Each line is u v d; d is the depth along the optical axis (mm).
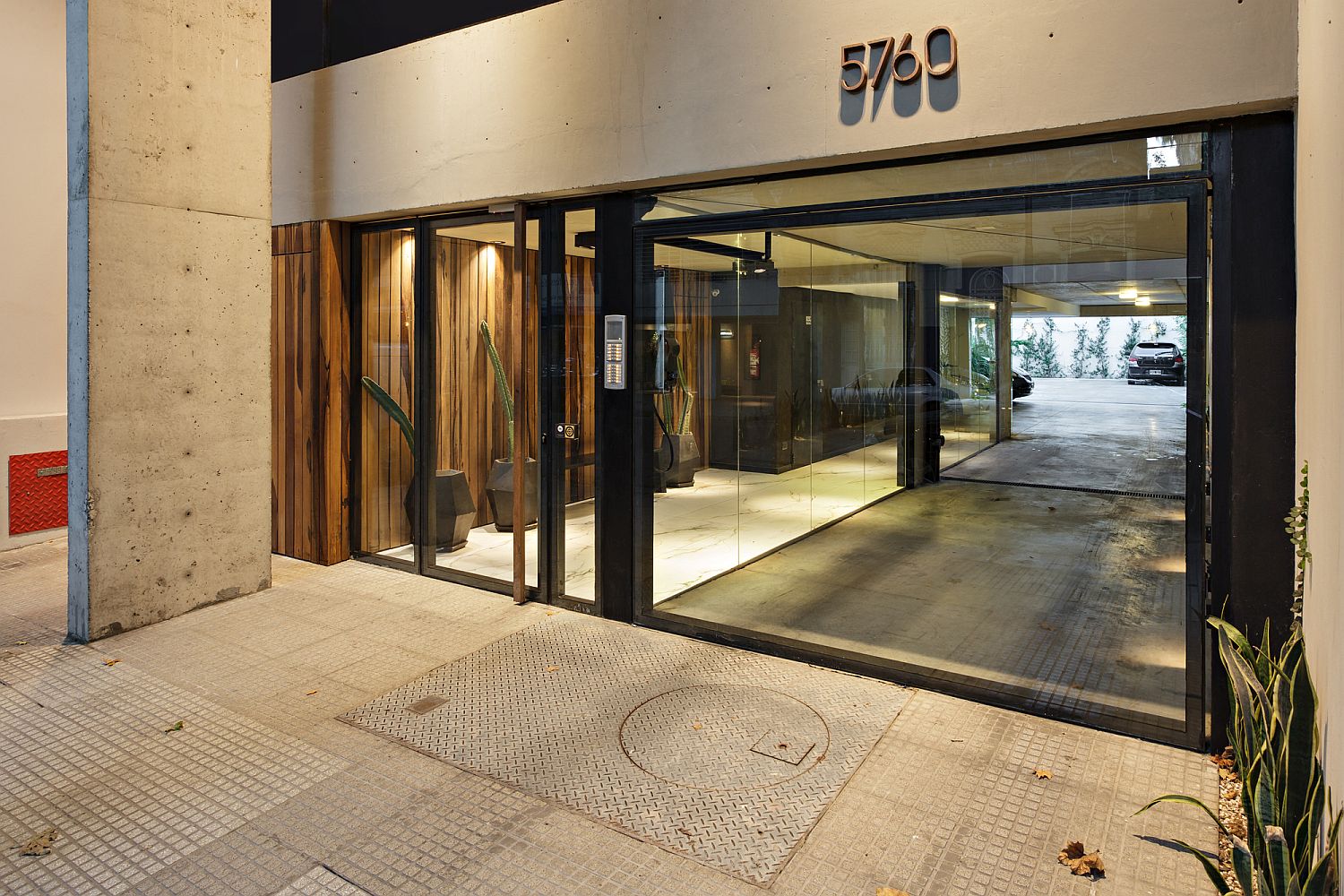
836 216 3924
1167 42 2949
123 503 4535
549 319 4914
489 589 5395
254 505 5215
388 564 5922
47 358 6797
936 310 3959
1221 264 3057
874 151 3576
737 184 4164
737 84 3893
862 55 3553
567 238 4797
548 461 4996
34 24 6617
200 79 4785
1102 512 3533
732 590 4777
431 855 2555
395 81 5195
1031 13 3180
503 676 3963
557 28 4465
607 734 3371
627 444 4633
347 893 2369
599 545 4809
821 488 4578
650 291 4559
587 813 2795
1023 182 3441
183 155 4723
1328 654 1888
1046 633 3775
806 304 4367
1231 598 3074
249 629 4605
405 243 5609
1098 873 2463
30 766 3117
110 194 4402
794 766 3111
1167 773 3057
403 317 5660
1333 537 1836
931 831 2686
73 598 4484
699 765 3115
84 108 4285
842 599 4555
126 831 2693
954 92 3350
